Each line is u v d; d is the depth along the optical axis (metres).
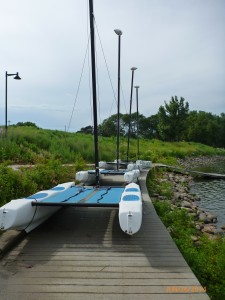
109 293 3.60
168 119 55.50
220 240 7.40
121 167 17.55
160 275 4.07
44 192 6.57
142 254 4.81
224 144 81.38
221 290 4.55
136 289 3.70
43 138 22.89
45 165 12.01
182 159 39.72
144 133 83.56
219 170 29.95
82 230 6.06
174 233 7.18
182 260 4.57
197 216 10.79
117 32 14.88
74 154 21.33
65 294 3.57
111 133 68.38
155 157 30.48
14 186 8.32
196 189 17.98
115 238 5.59
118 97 15.41
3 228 4.95
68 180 11.93
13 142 17.95
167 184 16.73
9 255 4.74
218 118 94.81
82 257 4.68
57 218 6.95
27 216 5.45
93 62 8.68
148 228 6.25
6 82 18.09
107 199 6.26
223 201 14.33
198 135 75.81
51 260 4.56
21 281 3.88
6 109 18.58
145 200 9.44
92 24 8.56
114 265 4.39
